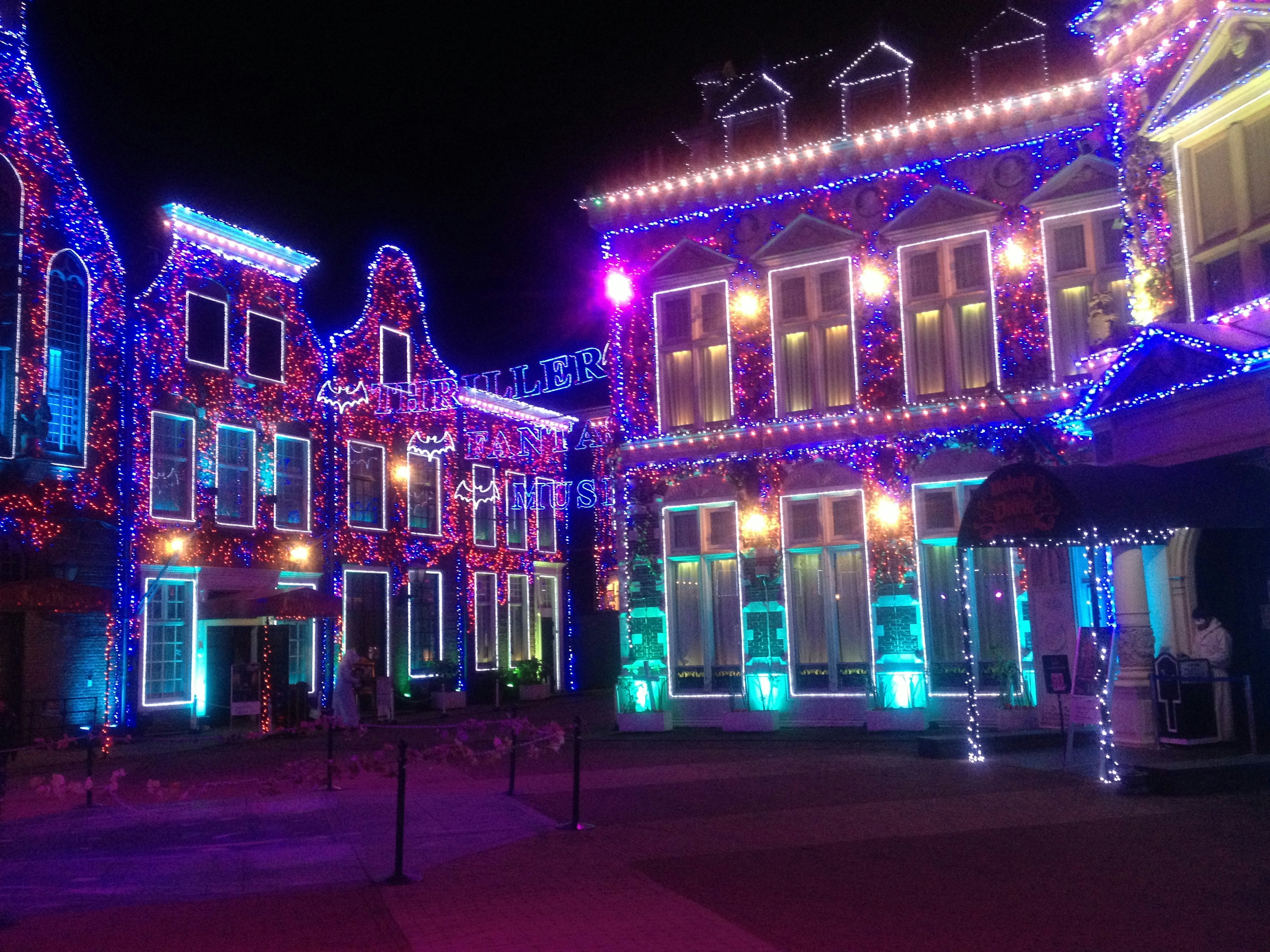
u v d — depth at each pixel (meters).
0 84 23.28
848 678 21.44
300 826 12.25
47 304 23.77
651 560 23.30
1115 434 17.31
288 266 30.31
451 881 9.12
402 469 33.94
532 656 39.31
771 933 7.16
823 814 11.70
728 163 22.80
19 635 22.91
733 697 22.27
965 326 20.89
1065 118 19.88
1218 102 15.52
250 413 28.84
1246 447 14.52
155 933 7.66
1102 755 13.45
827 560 21.75
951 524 20.75
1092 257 19.64
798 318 22.42
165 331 26.58
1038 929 7.06
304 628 30.36
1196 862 8.83
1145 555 16.59
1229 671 15.46
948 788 13.28
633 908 7.94
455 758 18.11
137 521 25.27
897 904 7.80
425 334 35.53
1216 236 15.83
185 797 14.93
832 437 21.69
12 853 10.91
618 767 16.92
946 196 20.95
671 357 23.62
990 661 20.19
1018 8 21.12
